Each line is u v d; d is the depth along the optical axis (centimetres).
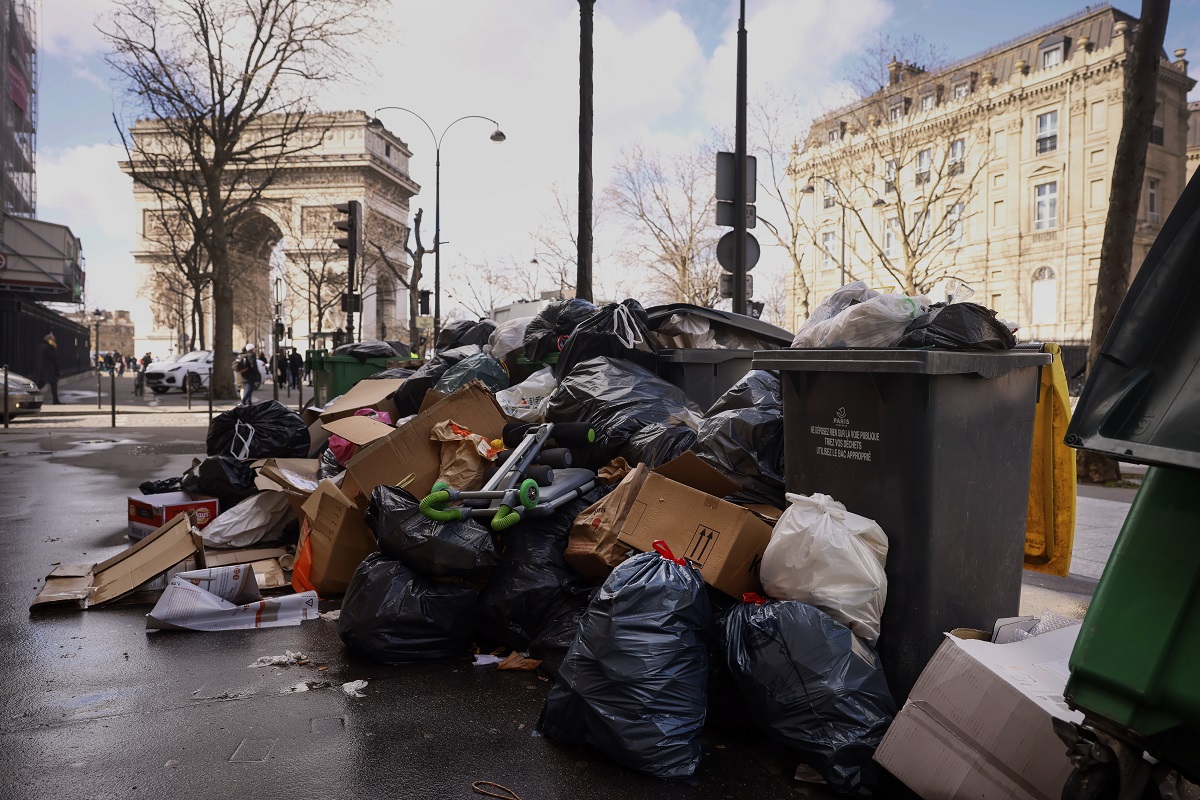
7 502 799
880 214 4531
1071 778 190
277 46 2542
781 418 390
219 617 428
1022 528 344
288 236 5369
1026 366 337
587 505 410
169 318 6644
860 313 326
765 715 280
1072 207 3994
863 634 296
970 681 245
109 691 346
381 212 5716
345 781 272
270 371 4997
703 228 3547
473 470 440
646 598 291
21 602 473
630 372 501
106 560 531
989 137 4266
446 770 279
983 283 4362
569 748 295
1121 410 184
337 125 5747
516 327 759
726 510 333
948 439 309
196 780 272
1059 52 4053
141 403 2514
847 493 326
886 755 253
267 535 566
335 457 616
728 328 617
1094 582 537
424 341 2752
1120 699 173
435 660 383
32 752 290
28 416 1912
